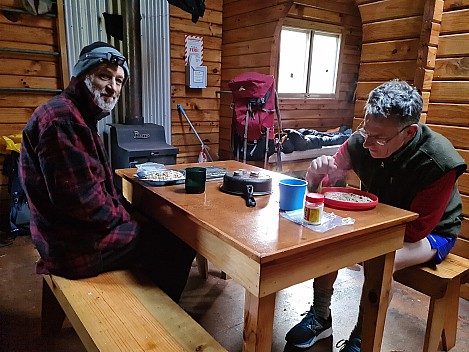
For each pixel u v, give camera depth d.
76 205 1.37
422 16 2.20
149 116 3.69
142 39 3.51
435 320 1.62
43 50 3.08
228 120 4.14
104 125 3.41
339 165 1.80
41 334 1.76
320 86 4.95
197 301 2.11
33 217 1.48
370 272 1.39
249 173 1.60
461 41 2.05
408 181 1.52
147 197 1.62
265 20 3.59
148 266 1.61
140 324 1.19
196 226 1.25
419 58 2.19
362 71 2.59
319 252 1.08
